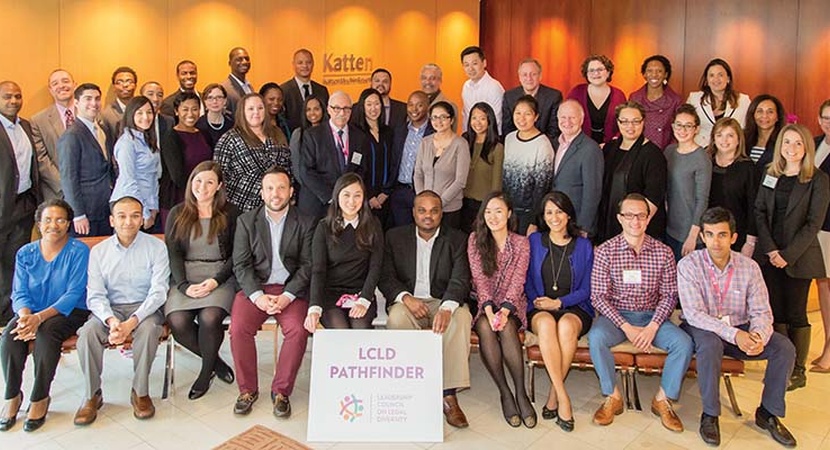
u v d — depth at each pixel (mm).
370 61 7051
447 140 4125
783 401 3021
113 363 3875
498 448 2916
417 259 3479
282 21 6609
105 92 5895
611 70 4473
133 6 5926
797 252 3533
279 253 3479
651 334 3150
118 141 4008
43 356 3039
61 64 5664
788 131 3537
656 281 3307
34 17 5500
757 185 3705
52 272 3230
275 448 2887
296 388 3531
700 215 3682
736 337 2990
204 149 4285
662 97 4574
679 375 3061
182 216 3420
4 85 4121
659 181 3715
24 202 4270
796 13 5926
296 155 4223
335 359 3062
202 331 3322
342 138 4203
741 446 2967
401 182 4520
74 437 2969
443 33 7367
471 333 3377
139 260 3359
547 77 7305
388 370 3053
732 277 3160
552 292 3414
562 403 3119
